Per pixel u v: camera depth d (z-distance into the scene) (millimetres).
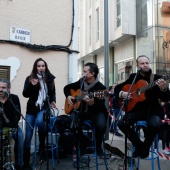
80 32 21031
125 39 14469
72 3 5566
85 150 4062
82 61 22500
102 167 4238
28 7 5148
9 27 4953
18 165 3850
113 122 7184
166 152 5512
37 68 4062
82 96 3621
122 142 5559
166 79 3264
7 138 3666
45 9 5309
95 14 17641
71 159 4707
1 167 3408
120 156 4812
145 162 4559
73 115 3734
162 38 12438
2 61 4879
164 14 12523
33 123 4133
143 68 3611
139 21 13305
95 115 3779
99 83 3898
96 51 17953
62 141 4734
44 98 4039
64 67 5438
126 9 13484
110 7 14906
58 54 5391
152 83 3350
